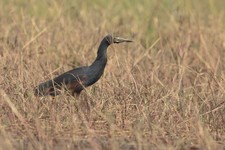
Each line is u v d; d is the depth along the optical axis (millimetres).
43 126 31078
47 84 35281
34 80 36750
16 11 50812
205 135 29609
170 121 32062
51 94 35250
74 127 31062
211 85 36844
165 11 52844
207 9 55906
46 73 38500
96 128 31578
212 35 47438
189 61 44000
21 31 45312
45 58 41375
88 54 43000
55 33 45938
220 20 50906
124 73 38125
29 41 41812
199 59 43750
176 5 53469
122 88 35312
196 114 32250
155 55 43594
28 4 52562
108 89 35562
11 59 39031
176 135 30969
